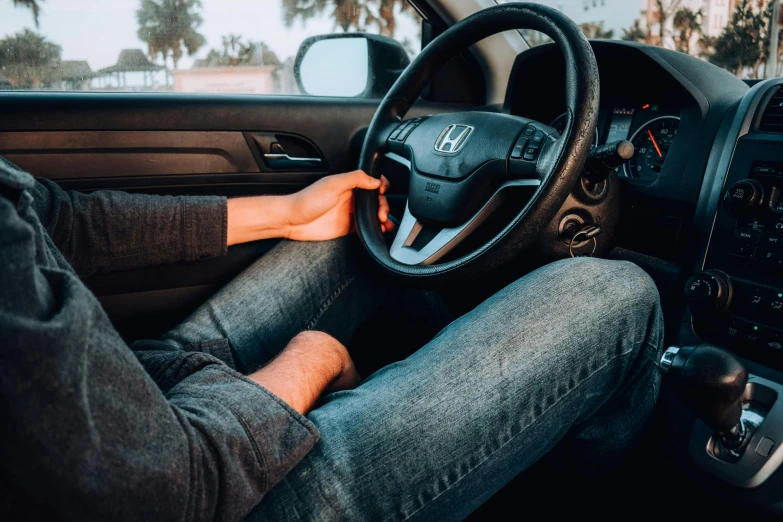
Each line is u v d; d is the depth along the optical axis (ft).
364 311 4.21
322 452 2.26
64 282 1.57
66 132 4.43
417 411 2.38
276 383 2.56
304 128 5.14
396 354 5.04
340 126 5.29
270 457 2.06
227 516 1.92
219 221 3.70
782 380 3.30
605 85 4.52
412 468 2.31
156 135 4.67
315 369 2.76
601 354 2.77
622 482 3.89
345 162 5.37
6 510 1.50
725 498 3.17
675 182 3.89
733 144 3.51
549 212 3.06
